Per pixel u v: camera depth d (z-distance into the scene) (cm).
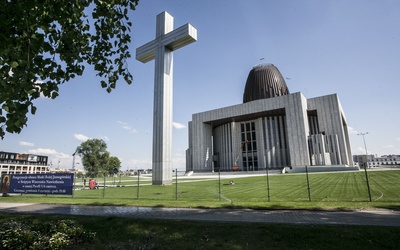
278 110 7406
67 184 1920
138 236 717
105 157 9962
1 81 366
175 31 3716
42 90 426
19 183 2061
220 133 9456
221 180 3938
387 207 1038
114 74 691
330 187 2117
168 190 2430
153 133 3647
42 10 493
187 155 10281
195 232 726
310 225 751
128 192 2323
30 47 465
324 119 7075
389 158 16088
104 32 675
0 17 421
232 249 582
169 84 3825
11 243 584
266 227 739
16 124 379
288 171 6084
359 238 618
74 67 587
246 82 9612
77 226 737
